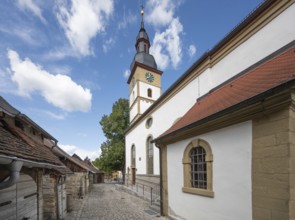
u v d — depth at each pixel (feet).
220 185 17.78
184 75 38.88
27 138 18.34
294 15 20.76
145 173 61.46
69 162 49.29
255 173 14.39
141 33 106.83
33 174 18.31
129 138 84.17
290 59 17.48
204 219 19.56
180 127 24.20
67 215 32.65
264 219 13.34
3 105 15.98
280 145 12.71
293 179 12.03
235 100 17.90
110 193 66.23
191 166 23.07
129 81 109.70
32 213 17.88
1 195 12.38
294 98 12.17
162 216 27.96
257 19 24.88
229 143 17.17
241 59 26.78
